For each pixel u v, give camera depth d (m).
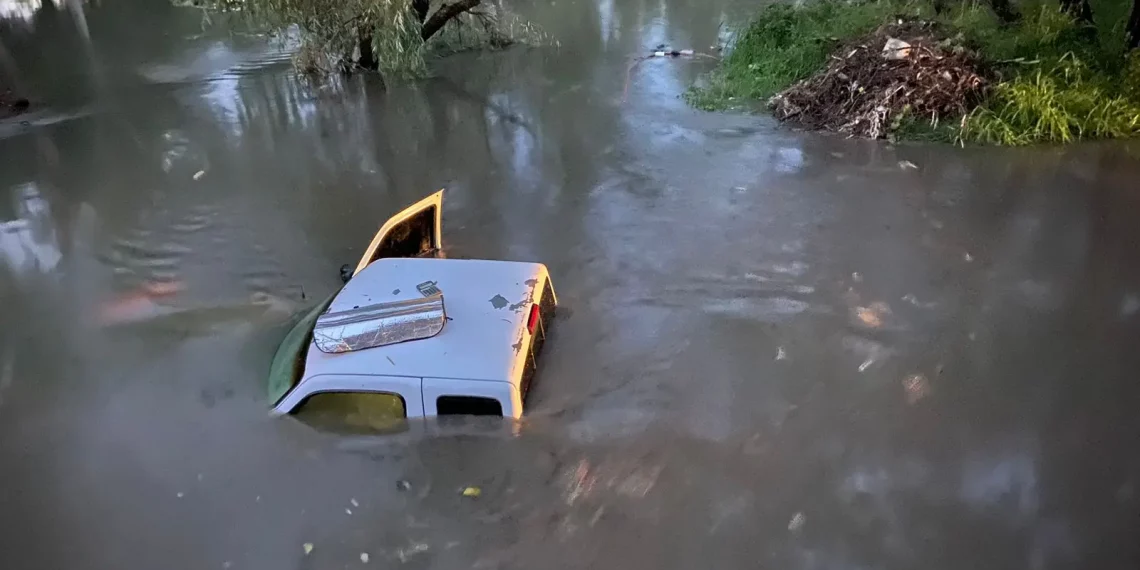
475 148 7.39
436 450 3.58
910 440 3.56
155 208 6.40
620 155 6.98
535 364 4.10
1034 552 3.00
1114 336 4.20
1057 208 5.67
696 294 4.76
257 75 9.95
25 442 3.82
